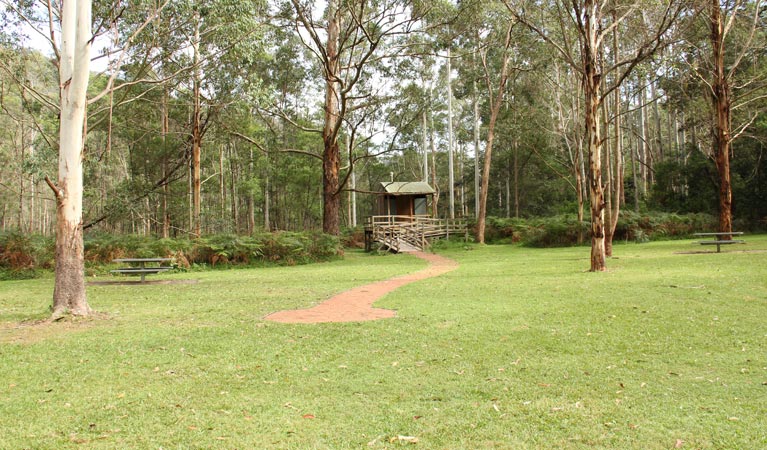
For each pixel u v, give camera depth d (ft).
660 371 18.52
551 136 130.72
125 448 12.80
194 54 73.05
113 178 144.87
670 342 22.26
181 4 51.24
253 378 18.58
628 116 139.03
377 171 190.49
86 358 21.30
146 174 104.27
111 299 39.40
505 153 153.17
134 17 51.85
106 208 93.56
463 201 197.88
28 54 62.03
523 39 97.45
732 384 16.88
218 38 63.67
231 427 14.12
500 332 24.81
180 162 102.73
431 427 14.02
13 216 182.19
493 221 119.55
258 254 74.84
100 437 13.52
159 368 19.84
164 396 16.71
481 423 14.23
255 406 15.78
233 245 72.95
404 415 14.93
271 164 128.67
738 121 97.09
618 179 67.62
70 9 32.01
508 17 85.71
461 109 175.94
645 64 62.18
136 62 66.59
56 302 30.78
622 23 71.26
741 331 23.45
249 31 61.98
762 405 14.99
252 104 76.48
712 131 92.53
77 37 30.94
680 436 13.05
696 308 28.43
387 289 42.11
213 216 98.32
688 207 112.57
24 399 16.46
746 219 102.83
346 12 89.56
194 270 68.44
